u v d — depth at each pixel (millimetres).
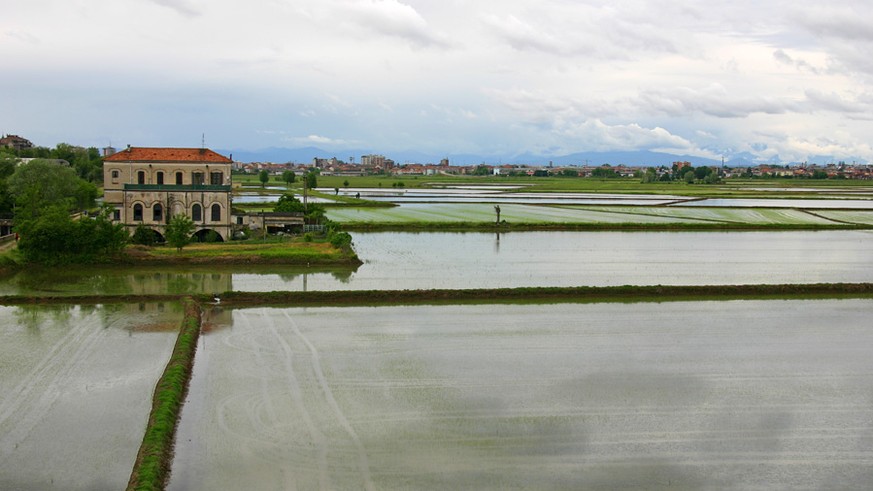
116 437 37781
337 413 41594
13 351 51375
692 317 64250
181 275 82938
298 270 86688
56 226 86938
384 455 36688
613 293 72500
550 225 134625
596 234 128125
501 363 50531
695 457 37125
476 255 99562
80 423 39344
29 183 127688
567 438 38906
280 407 42250
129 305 66312
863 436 39812
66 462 35031
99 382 45438
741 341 56656
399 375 47875
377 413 41656
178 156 109062
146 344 53469
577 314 64938
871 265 93000
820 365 51062
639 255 100625
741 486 34500
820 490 34281
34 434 37875
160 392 42312
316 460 36062
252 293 68625
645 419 41438
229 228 105062
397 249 105625
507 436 39031
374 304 68312
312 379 46906
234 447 37156
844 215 164750
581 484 34312
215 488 33250
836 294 74875
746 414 42375
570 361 51125
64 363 48906
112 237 88750
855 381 47938
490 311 65812
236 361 50250
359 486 33719
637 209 177125
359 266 89438
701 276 83500
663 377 48125
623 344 55406
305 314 64062
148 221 102438
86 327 58062
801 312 66625
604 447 37969
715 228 137000
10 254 90375
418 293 70188
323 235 113312
